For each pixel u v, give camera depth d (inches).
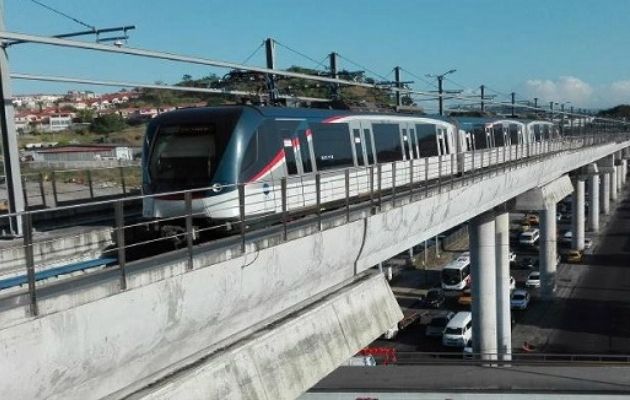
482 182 1128.8
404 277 2351.1
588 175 2586.1
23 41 484.7
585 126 3097.9
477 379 920.9
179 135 639.1
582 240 2603.3
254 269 483.5
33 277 318.0
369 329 665.6
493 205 1322.6
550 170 1776.6
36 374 316.8
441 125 1167.6
